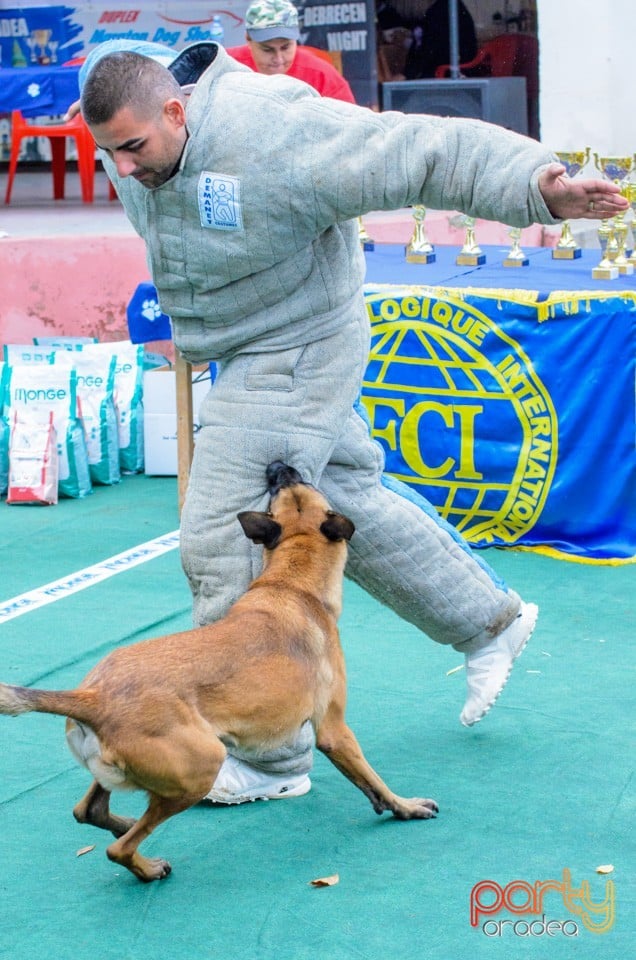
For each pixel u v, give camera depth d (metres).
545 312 5.94
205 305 3.52
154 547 6.37
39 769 4.05
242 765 3.78
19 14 13.40
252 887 3.32
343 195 3.25
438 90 11.82
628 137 10.98
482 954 2.96
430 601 3.93
